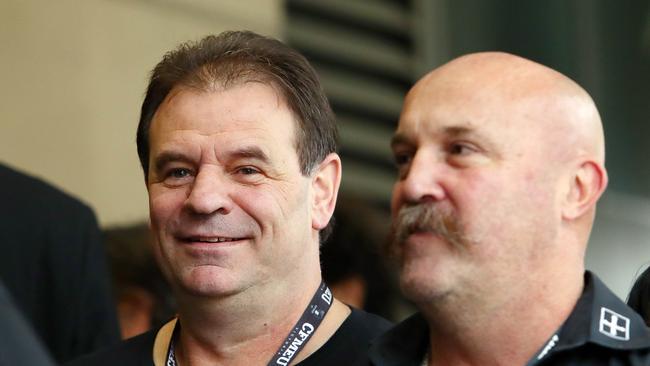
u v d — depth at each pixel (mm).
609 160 11023
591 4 11422
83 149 9570
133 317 6602
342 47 11281
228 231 4656
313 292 4883
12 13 9469
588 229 4191
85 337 5848
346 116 11266
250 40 4902
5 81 9375
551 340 4105
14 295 5723
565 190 4145
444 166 4141
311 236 4871
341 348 4828
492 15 11680
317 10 11156
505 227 4082
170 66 4867
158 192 4754
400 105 11516
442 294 4094
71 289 5840
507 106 4133
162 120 4789
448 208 4098
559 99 4168
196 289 4660
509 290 4098
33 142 9398
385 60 11484
